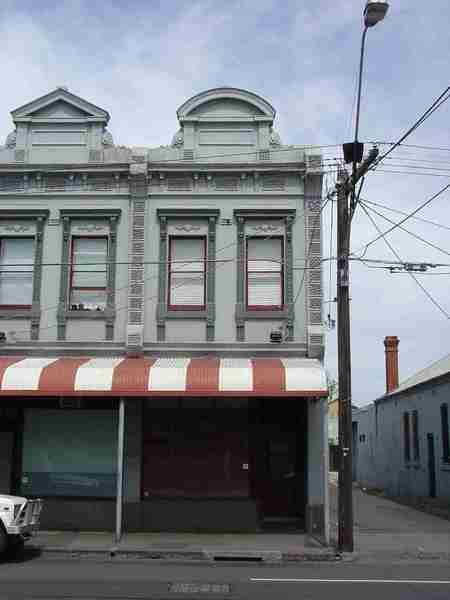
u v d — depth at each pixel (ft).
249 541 52.11
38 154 61.93
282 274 59.93
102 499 57.31
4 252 61.05
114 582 36.94
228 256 59.82
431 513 79.00
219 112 62.18
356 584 37.37
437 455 82.58
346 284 53.16
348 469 50.29
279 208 60.18
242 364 54.54
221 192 60.70
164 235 60.08
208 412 58.44
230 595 33.71
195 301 59.77
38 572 39.99
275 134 61.77
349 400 51.37
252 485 57.52
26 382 52.39
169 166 60.64
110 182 61.36
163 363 55.16
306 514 56.24
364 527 64.90
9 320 59.67
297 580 38.50
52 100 62.34
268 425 59.11
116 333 59.00
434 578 39.63
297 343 58.13
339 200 54.03
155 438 58.18
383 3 38.88
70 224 61.05
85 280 60.44
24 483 57.98
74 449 58.13
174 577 38.93
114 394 51.96
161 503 56.44
